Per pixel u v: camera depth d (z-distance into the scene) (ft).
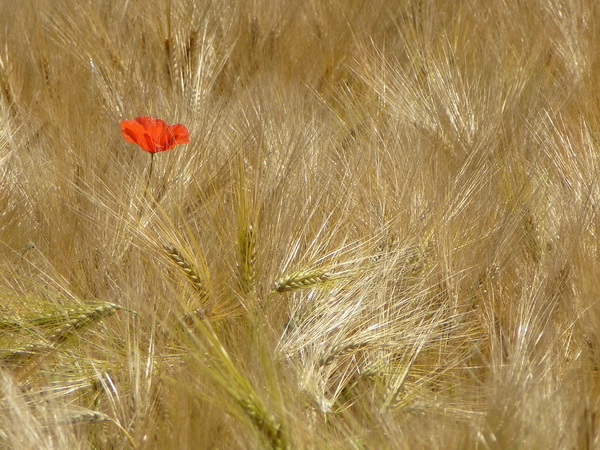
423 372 10.16
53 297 10.12
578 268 10.44
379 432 9.49
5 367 9.86
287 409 9.52
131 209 10.43
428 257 10.57
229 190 10.77
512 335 10.14
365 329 10.26
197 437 9.48
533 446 9.29
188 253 10.19
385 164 11.14
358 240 10.47
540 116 11.65
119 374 9.94
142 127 10.36
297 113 11.58
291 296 10.34
